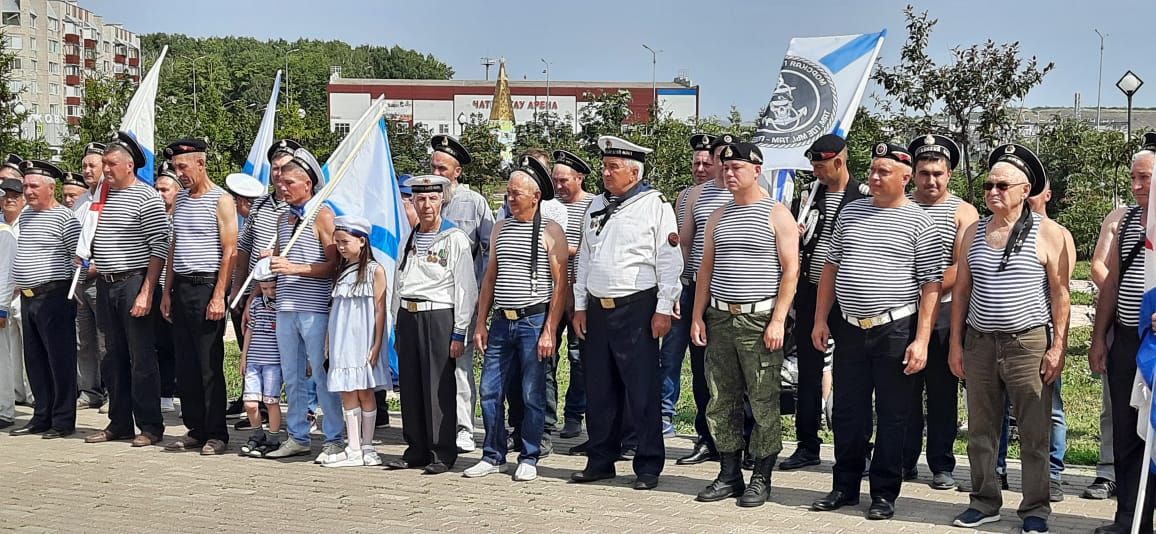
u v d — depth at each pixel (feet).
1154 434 18.67
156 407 28.84
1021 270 19.79
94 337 34.27
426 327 25.40
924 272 20.80
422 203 25.44
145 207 28.43
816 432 25.48
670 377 28.94
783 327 21.89
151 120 32.83
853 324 21.33
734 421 22.85
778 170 28.32
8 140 57.62
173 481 24.79
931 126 51.11
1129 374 19.95
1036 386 19.83
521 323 24.61
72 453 27.84
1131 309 19.93
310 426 30.40
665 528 20.74
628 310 23.56
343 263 26.40
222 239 27.63
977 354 20.40
